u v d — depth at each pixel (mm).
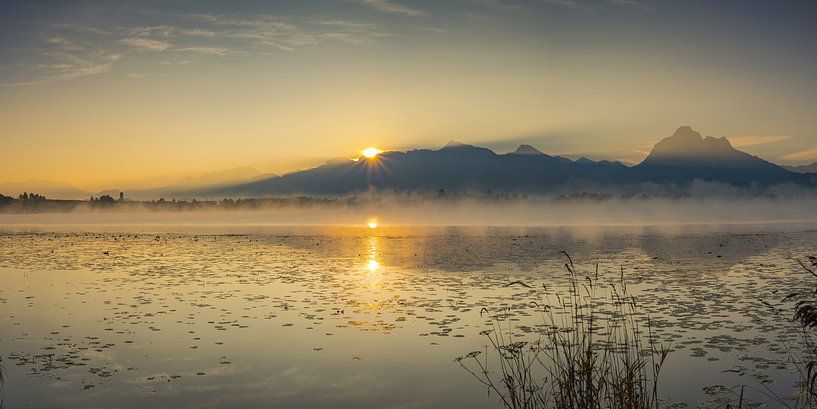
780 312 21203
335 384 14578
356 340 18438
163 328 20172
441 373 15211
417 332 19250
